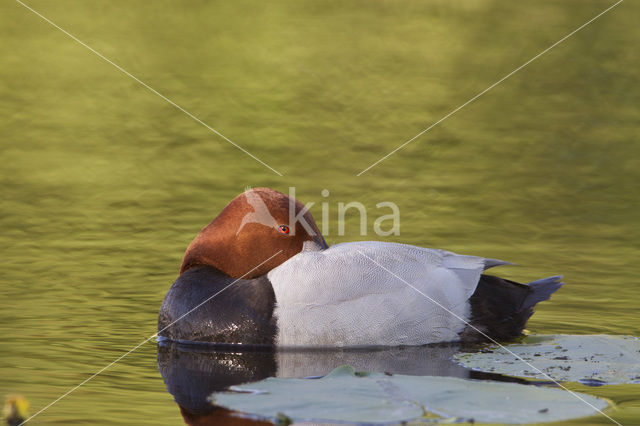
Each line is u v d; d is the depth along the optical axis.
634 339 15.40
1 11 48.44
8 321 16.08
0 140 31.95
